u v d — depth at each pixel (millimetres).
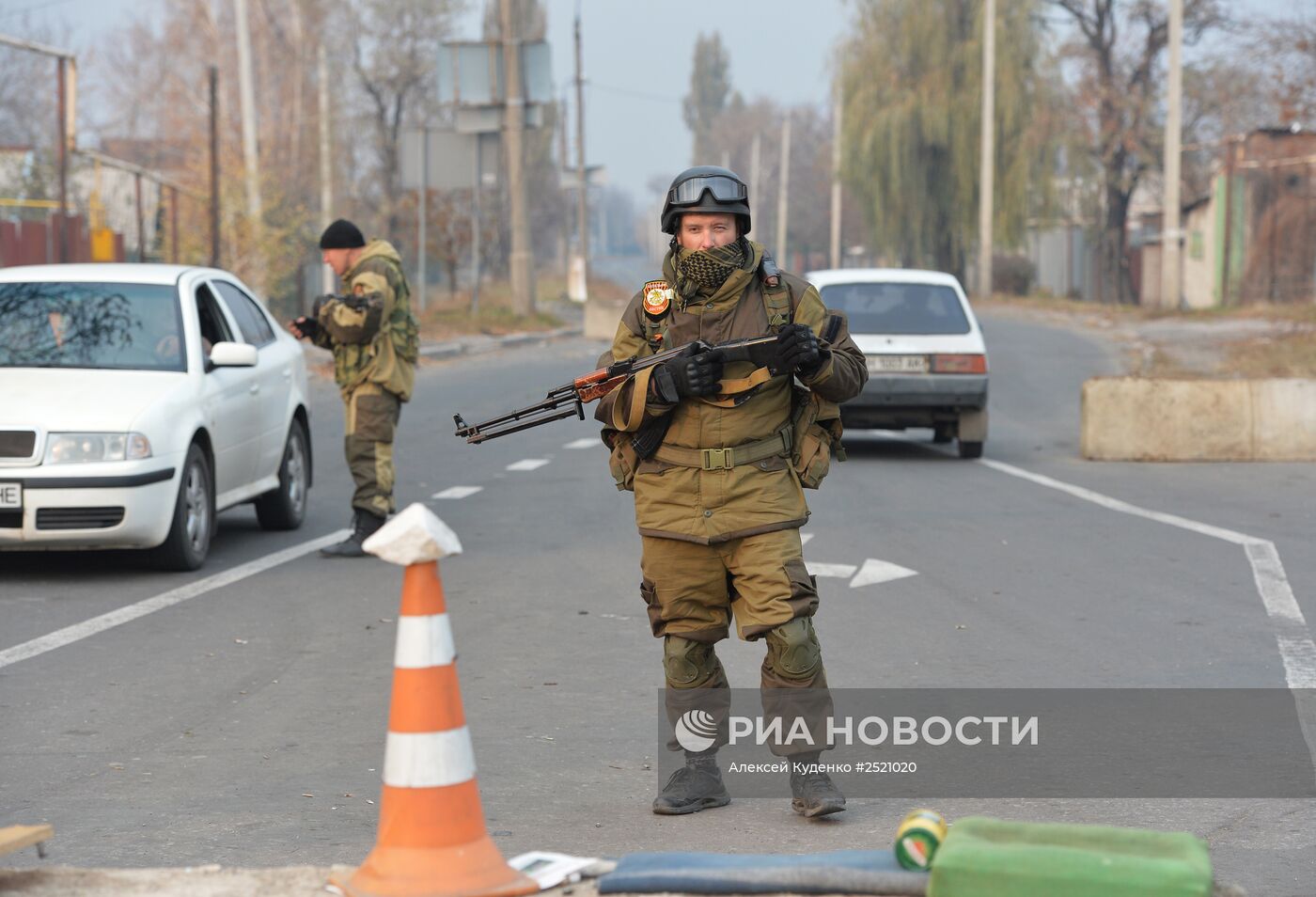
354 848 4539
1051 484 13648
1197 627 7781
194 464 9461
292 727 6020
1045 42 52156
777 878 3527
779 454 4711
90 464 8805
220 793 5156
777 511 4668
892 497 12734
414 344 10117
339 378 9930
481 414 19375
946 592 8734
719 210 4617
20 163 35625
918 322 15531
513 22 37031
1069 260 66500
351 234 9859
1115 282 54375
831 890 3510
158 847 4547
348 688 6629
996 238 51938
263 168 34156
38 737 5879
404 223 54156
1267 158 45688
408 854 3484
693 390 4535
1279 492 13133
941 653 7230
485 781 5273
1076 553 10031
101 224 32625
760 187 108062
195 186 37438
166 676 6848
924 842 3473
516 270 39531
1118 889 3227
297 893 3529
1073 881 3250
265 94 48781
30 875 3615
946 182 53625
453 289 53656
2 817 4883
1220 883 3480
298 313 35062
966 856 3318
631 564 9672
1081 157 51750
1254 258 45250
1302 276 44500
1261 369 23109
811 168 107125
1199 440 15531
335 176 47500
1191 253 51000
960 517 11609
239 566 9641
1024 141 51031
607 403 4684
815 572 9359
